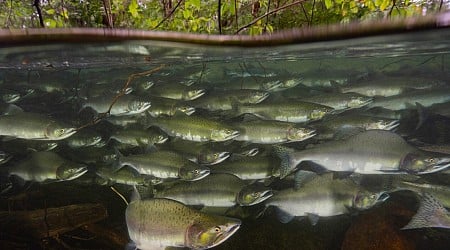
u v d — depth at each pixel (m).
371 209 1.25
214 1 1.54
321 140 1.51
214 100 1.83
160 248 0.80
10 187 1.61
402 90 1.98
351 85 2.03
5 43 1.38
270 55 2.14
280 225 1.34
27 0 1.40
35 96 2.68
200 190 1.12
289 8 1.57
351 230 1.20
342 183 1.04
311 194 1.05
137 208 0.83
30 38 1.29
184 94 1.96
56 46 1.49
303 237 1.28
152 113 1.78
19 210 1.33
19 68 2.63
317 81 2.43
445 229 1.20
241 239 1.27
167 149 1.34
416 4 1.30
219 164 1.28
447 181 1.34
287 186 1.56
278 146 1.24
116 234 1.27
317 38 1.39
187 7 1.44
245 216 1.39
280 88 2.18
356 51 2.16
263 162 1.26
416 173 1.05
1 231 1.15
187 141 1.44
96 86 2.21
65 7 1.49
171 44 1.49
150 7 1.63
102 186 1.67
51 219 1.19
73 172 1.41
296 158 1.20
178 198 1.12
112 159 1.67
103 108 1.84
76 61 2.26
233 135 1.39
